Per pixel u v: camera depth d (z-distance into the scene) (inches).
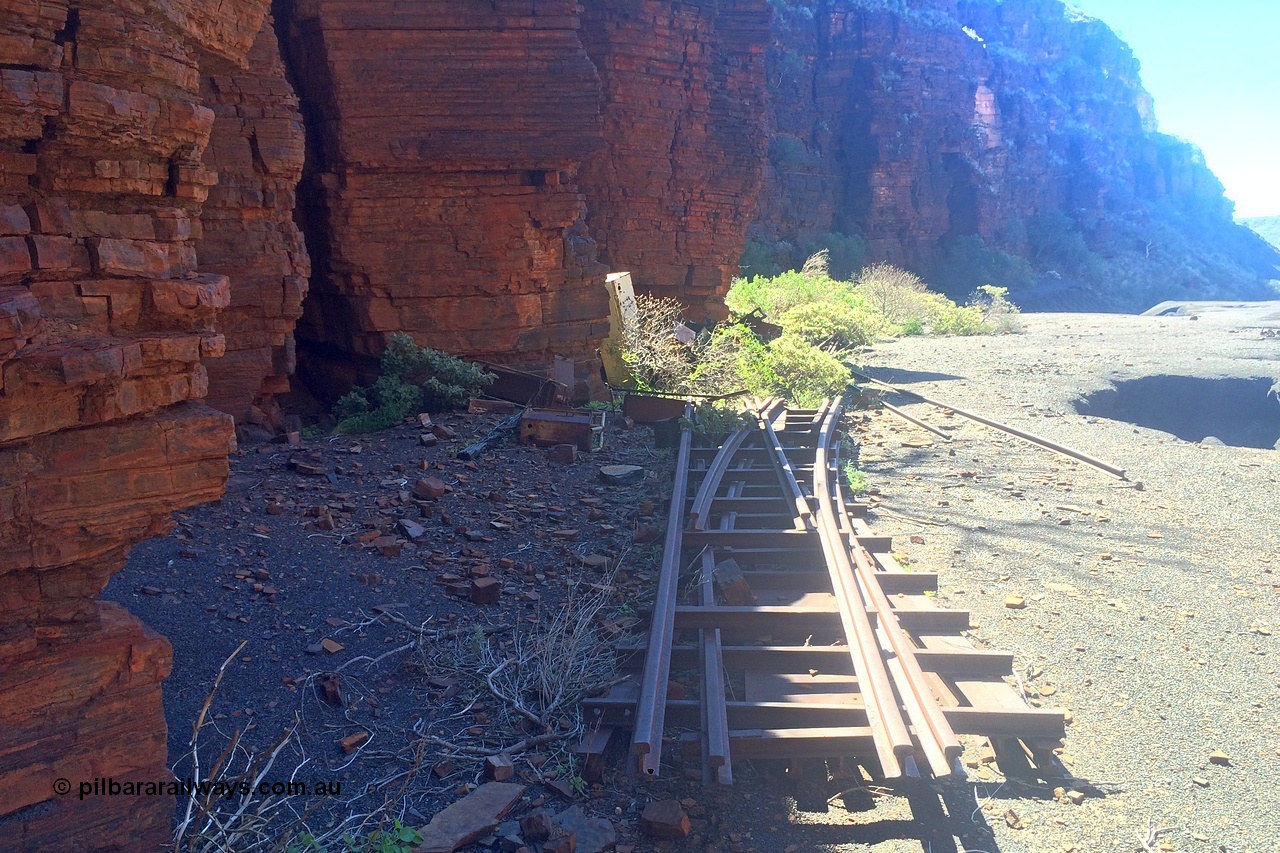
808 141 2272.4
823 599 241.6
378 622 223.0
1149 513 355.9
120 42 112.9
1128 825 160.1
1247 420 660.7
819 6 2311.8
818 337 887.7
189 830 139.8
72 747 118.1
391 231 492.1
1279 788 171.9
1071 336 1082.1
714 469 351.3
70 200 112.8
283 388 436.8
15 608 110.4
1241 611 258.4
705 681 191.5
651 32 736.3
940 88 2539.4
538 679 198.2
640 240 776.3
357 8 462.9
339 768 167.9
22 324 98.8
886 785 170.1
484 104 487.8
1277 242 6747.1
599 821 157.0
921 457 446.6
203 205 390.3
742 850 152.6
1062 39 3821.4
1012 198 3063.5
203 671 189.8
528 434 403.2
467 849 149.0
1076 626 246.4
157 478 116.3
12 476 104.9
